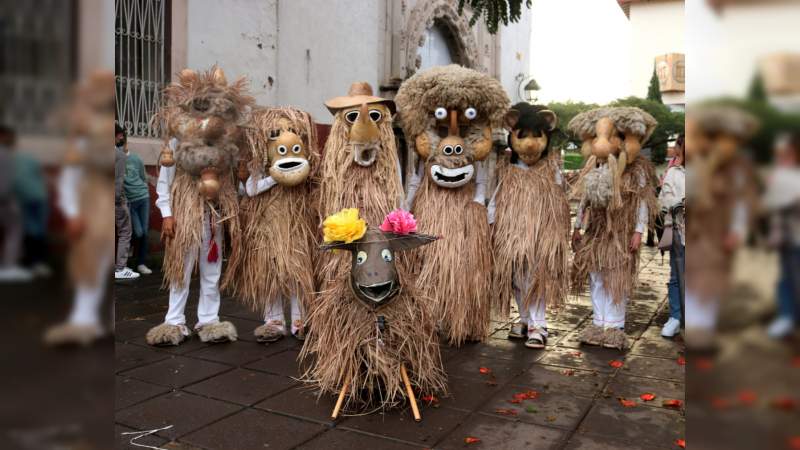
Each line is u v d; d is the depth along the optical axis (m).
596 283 4.80
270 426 3.13
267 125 4.45
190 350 4.44
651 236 10.87
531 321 4.72
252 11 8.50
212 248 4.60
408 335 3.38
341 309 3.43
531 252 4.60
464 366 4.19
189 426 3.12
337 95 10.30
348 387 3.45
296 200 4.59
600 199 4.46
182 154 4.33
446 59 13.92
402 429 3.11
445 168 4.55
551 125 4.73
